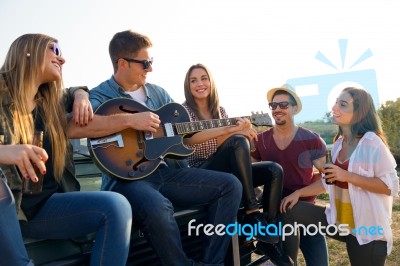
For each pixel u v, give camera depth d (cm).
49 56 175
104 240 158
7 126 157
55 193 177
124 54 246
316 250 276
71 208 164
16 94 165
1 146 142
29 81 168
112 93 248
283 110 261
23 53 169
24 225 166
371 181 219
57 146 177
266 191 250
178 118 242
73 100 202
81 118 188
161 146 221
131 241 190
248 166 238
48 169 174
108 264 155
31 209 165
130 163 206
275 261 239
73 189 190
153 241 186
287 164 279
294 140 272
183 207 227
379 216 221
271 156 284
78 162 285
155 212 183
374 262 224
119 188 203
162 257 186
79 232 165
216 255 208
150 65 252
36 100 178
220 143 268
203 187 218
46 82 180
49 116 177
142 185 197
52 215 165
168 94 283
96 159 197
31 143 166
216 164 250
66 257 164
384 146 223
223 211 212
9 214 140
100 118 197
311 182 286
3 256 137
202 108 289
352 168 229
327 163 233
